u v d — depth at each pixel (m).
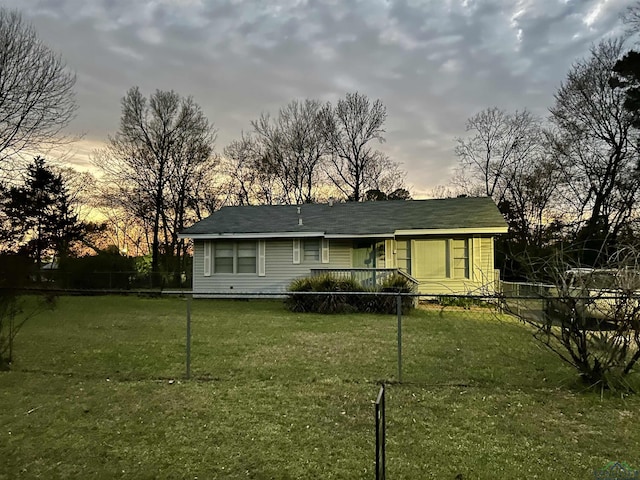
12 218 25.20
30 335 8.55
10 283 6.52
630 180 20.33
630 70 19.97
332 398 4.62
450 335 8.27
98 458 3.29
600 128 22.14
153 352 6.96
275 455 3.31
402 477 2.97
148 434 3.72
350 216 17.20
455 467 3.11
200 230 16.70
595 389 4.76
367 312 12.01
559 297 4.71
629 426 3.85
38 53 17.86
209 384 5.16
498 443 3.51
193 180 30.06
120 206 28.75
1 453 3.38
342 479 2.96
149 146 28.56
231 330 9.12
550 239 22.11
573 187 23.39
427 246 15.31
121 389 4.97
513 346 7.11
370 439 3.60
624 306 4.57
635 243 5.22
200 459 3.26
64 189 28.28
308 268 16.16
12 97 17.83
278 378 5.42
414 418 4.05
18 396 4.74
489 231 14.43
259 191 32.75
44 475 3.04
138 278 22.36
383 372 5.68
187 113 28.98
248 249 16.66
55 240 26.86
